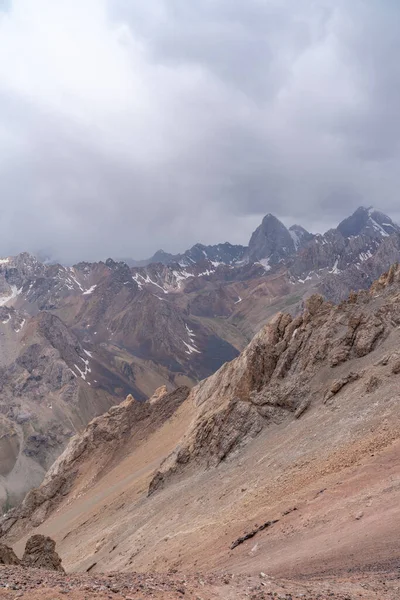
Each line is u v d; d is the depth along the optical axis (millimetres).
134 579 24906
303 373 95125
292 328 113188
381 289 106250
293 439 73125
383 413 59312
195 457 97938
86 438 174250
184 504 78062
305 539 38875
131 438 167250
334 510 41875
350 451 54094
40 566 55469
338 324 100562
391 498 38406
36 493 157500
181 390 179250
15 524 151375
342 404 72875
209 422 100188
